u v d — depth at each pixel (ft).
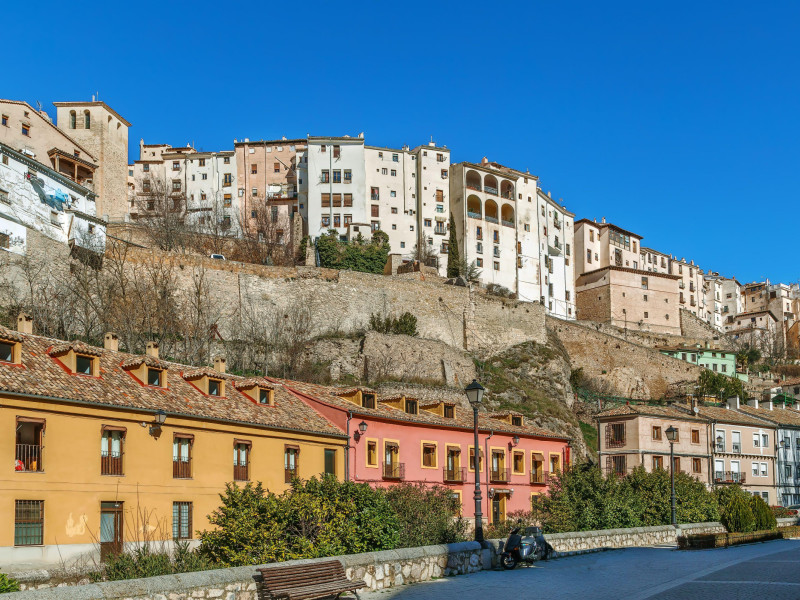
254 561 66.80
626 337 375.45
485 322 288.92
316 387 152.66
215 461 111.34
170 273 224.12
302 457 126.62
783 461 231.50
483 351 283.59
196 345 200.75
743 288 590.14
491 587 66.85
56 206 211.82
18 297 184.55
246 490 75.36
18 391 87.61
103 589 46.52
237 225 352.69
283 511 72.13
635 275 400.47
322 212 344.90
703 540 108.88
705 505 149.48
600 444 205.26
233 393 125.49
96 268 212.23
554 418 242.78
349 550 73.67
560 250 399.85
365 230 341.62
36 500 88.38
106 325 185.78
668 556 96.07
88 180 310.86
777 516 182.91
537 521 131.23
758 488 220.84
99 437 96.48
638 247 455.63
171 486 104.32
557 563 86.89
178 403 108.99
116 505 97.55
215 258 245.45
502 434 169.89
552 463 183.73
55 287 193.57
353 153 350.84
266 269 247.91
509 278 365.81
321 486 81.00
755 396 302.25
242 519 70.64
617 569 80.79
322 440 131.13
